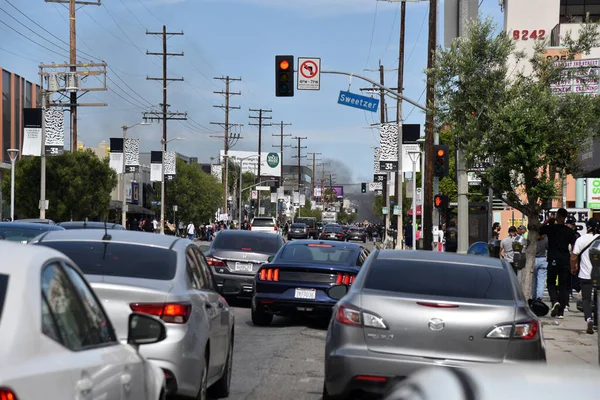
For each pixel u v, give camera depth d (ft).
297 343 53.52
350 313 31.12
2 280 14.14
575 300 90.48
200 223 353.72
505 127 66.08
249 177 624.18
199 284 32.68
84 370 14.65
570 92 69.46
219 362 34.22
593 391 9.15
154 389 20.21
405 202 312.50
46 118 171.12
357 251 64.28
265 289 60.08
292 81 103.09
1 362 12.57
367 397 32.14
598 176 130.00
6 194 223.71
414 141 166.81
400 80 190.39
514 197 68.28
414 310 30.48
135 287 27.78
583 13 237.25
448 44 89.71
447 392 9.35
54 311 14.99
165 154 268.62
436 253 35.24
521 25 229.66
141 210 338.95
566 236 69.62
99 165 220.23
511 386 9.35
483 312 30.30
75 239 31.63
